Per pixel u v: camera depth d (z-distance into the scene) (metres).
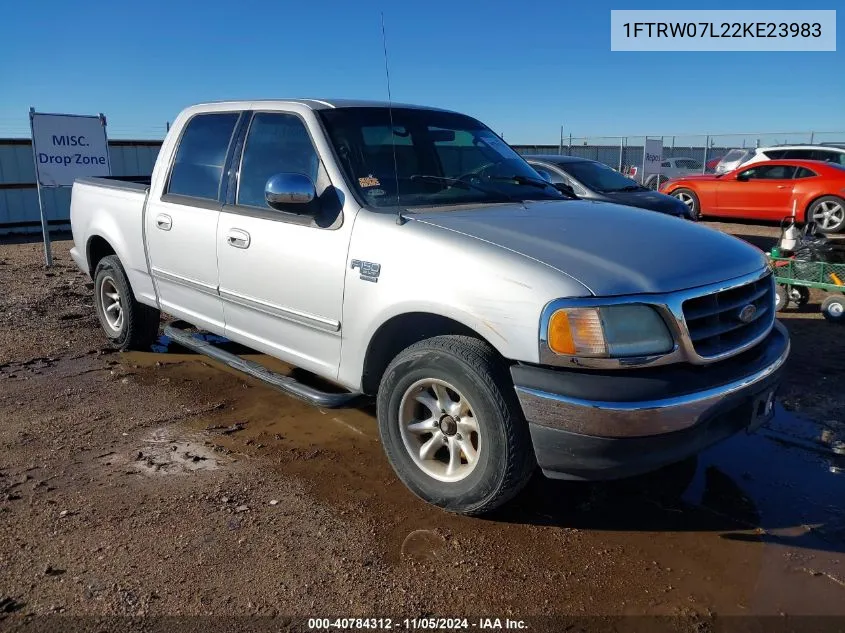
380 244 3.43
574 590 2.82
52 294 8.30
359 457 4.02
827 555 3.05
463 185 4.09
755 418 3.24
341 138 3.94
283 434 4.33
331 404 3.73
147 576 2.90
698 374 2.97
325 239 3.71
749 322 3.26
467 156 4.42
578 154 25.84
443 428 3.32
